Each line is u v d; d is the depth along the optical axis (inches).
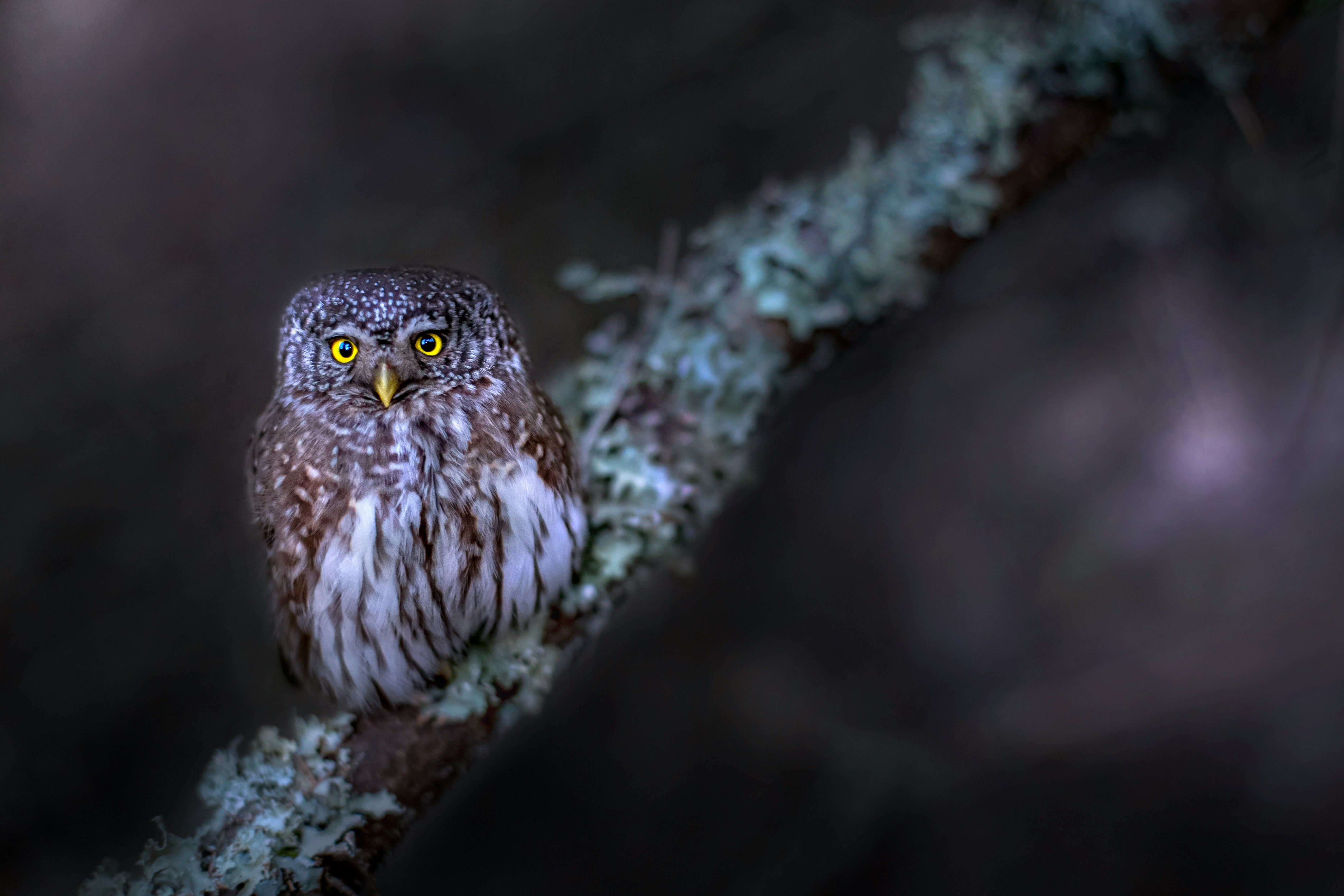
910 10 199.3
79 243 204.1
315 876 186.9
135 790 200.4
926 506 205.9
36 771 200.1
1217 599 200.7
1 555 200.8
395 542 188.1
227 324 201.9
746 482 190.5
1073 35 192.7
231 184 204.2
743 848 213.2
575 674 213.8
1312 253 196.7
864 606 215.0
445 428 188.2
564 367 193.0
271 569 189.2
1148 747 201.9
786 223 191.8
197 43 207.0
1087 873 201.8
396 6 202.2
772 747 218.7
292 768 187.5
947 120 192.5
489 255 200.8
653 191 200.7
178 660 201.0
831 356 191.8
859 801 206.7
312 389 188.7
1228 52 192.9
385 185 202.1
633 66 201.2
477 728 188.4
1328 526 199.5
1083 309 199.8
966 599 206.5
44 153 206.7
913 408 202.4
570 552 188.7
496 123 201.8
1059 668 202.4
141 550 201.2
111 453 201.5
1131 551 201.3
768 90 200.2
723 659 223.0
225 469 201.2
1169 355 199.0
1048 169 192.7
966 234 192.1
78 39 208.5
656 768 221.8
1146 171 198.1
